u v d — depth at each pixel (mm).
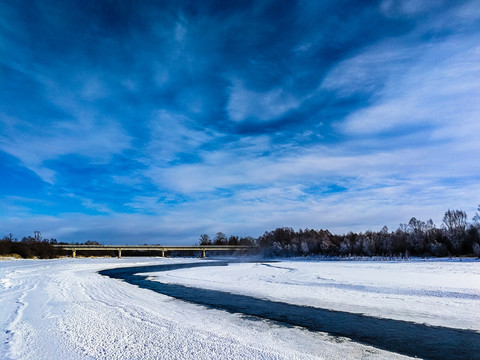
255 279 45906
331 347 14891
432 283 32969
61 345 14109
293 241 178125
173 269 78500
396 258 106375
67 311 21734
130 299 28266
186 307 24875
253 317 21406
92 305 24297
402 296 27500
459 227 111688
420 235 118625
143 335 15859
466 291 27047
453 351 14500
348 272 51938
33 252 136625
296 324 19516
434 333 17297
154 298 29438
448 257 97062
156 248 177875
